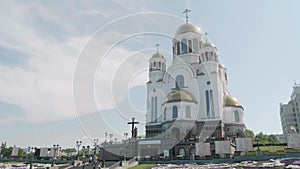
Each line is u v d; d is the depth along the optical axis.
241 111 46.94
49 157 40.12
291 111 105.31
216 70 46.75
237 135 44.88
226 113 46.28
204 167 24.11
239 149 31.92
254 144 48.00
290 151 30.77
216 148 32.28
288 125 103.56
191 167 24.47
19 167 28.16
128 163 26.62
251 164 24.45
